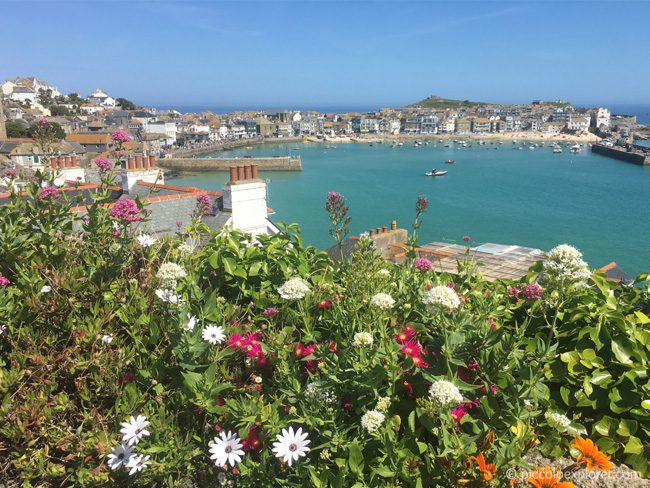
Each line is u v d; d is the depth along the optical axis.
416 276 4.60
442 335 3.33
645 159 146.25
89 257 4.11
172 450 2.84
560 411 3.41
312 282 4.62
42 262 3.99
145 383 3.31
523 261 18.09
